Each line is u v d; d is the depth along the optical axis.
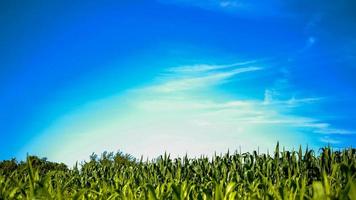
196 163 11.41
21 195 4.98
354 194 2.89
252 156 9.78
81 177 10.73
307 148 8.75
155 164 11.34
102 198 5.27
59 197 4.72
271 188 4.35
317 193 3.22
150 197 4.57
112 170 12.62
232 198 4.08
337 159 8.75
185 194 4.63
